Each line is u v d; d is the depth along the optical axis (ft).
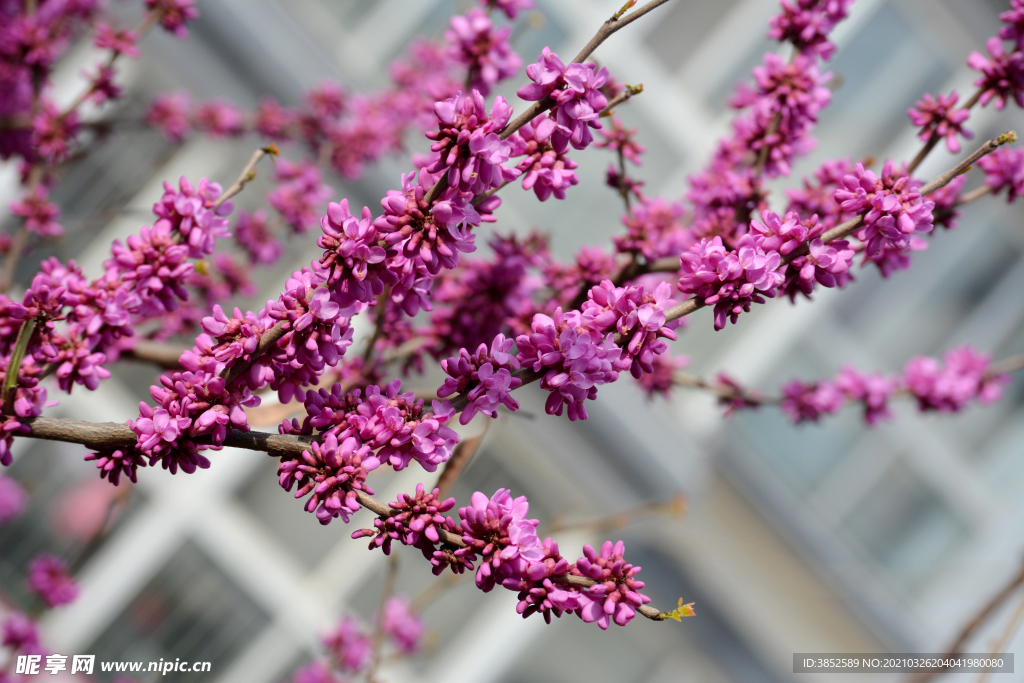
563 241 17.48
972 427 21.38
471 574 11.40
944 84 19.51
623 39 17.56
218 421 3.50
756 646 19.84
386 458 3.59
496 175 3.28
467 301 6.08
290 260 16.16
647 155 17.89
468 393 3.56
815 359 19.67
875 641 20.16
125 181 15.88
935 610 20.10
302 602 17.28
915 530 20.59
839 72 19.16
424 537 3.50
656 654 19.65
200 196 4.20
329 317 3.50
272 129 11.62
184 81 15.37
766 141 5.87
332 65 15.66
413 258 3.43
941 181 3.53
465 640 18.22
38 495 15.81
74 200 15.57
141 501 16.38
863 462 20.35
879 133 19.31
